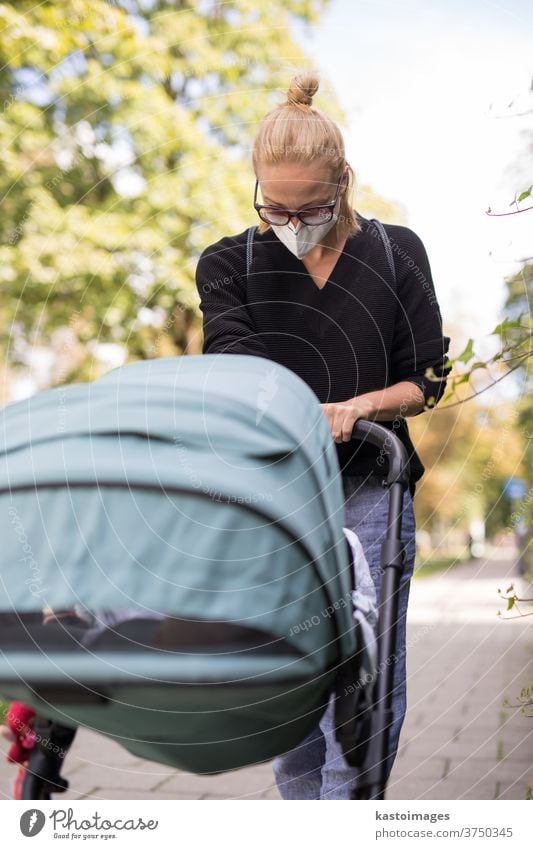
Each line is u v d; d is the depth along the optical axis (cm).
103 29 884
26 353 845
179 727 173
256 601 166
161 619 169
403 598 232
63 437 171
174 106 853
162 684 162
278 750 189
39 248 851
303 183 226
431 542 1834
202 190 879
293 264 239
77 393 178
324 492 180
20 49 854
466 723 429
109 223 857
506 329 217
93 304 838
